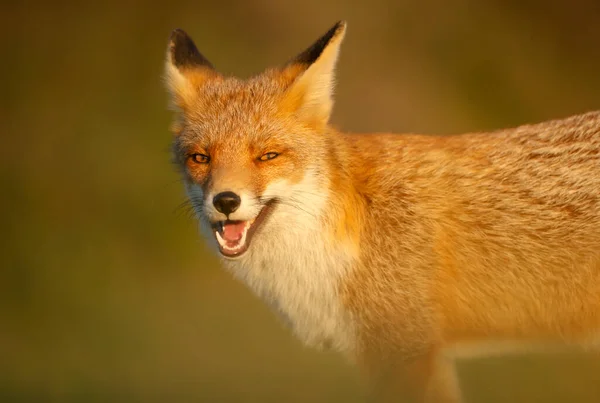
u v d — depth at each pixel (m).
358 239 9.30
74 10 31.75
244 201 8.77
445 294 9.38
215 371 14.07
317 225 9.18
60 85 29.45
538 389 11.65
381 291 9.20
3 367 14.67
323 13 32.56
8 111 28.28
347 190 9.35
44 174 25.42
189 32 31.31
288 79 9.75
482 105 30.62
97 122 27.41
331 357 15.24
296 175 9.20
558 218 9.16
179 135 9.84
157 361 14.99
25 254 22.09
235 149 9.13
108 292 20.39
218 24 31.80
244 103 9.53
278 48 31.56
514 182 9.35
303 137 9.36
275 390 12.48
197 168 9.34
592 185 9.12
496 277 9.33
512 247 9.25
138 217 23.47
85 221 23.67
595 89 32.69
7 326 18.28
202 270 21.44
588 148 9.27
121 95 28.95
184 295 20.11
